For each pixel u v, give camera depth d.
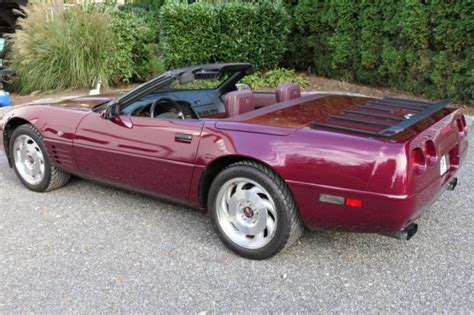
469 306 2.73
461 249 3.40
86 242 3.59
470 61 7.44
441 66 7.76
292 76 9.95
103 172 4.05
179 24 9.35
